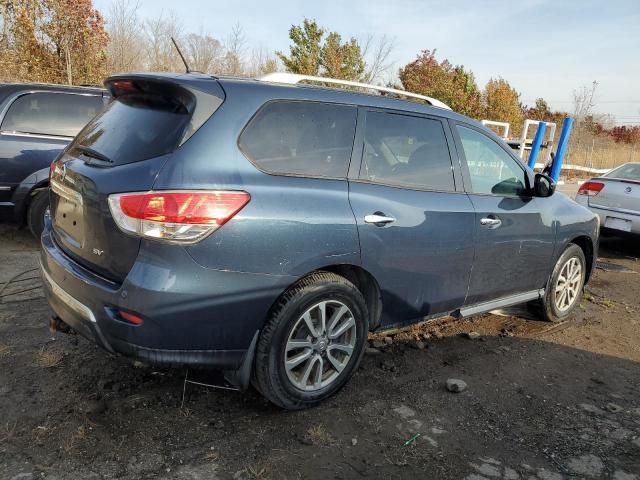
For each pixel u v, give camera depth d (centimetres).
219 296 275
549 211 464
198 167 271
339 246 311
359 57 1911
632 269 755
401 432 311
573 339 474
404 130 366
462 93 2009
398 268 346
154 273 262
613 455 304
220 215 270
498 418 334
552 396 368
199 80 295
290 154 307
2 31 1317
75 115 639
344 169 329
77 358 362
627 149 2667
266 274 286
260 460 275
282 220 288
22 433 280
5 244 639
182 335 272
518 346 450
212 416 309
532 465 290
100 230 278
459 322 495
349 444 295
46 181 612
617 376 407
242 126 290
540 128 996
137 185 266
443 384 372
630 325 522
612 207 823
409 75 2034
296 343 307
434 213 362
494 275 418
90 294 278
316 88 330
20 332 396
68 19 1303
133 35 1867
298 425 308
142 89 315
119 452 272
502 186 430
